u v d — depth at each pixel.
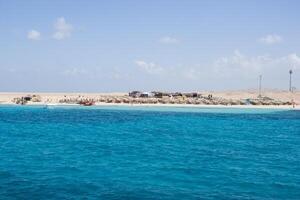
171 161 36.00
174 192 24.42
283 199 23.22
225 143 51.53
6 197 22.98
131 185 26.05
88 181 27.09
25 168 32.06
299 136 61.59
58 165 33.53
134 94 180.38
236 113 122.00
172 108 142.75
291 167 33.66
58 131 66.44
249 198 23.31
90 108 141.38
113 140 53.69
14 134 61.53
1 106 156.50
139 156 38.97
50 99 180.00
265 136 61.19
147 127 74.50
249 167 33.41
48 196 23.25
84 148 45.09
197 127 75.50
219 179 28.23
